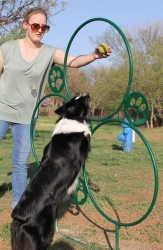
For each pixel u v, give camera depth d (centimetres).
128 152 1165
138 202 558
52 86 432
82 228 443
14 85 409
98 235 422
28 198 322
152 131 2242
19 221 311
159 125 3136
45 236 316
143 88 2859
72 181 350
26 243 304
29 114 421
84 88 3672
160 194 611
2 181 673
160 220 478
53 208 331
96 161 963
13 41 413
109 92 3075
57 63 425
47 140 1557
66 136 352
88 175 757
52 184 333
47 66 419
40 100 427
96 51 384
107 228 445
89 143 368
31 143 428
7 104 414
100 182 699
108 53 378
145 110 319
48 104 3906
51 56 418
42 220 316
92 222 465
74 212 502
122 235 423
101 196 579
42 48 415
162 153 1141
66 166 344
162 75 2789
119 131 2306
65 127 357
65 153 345
